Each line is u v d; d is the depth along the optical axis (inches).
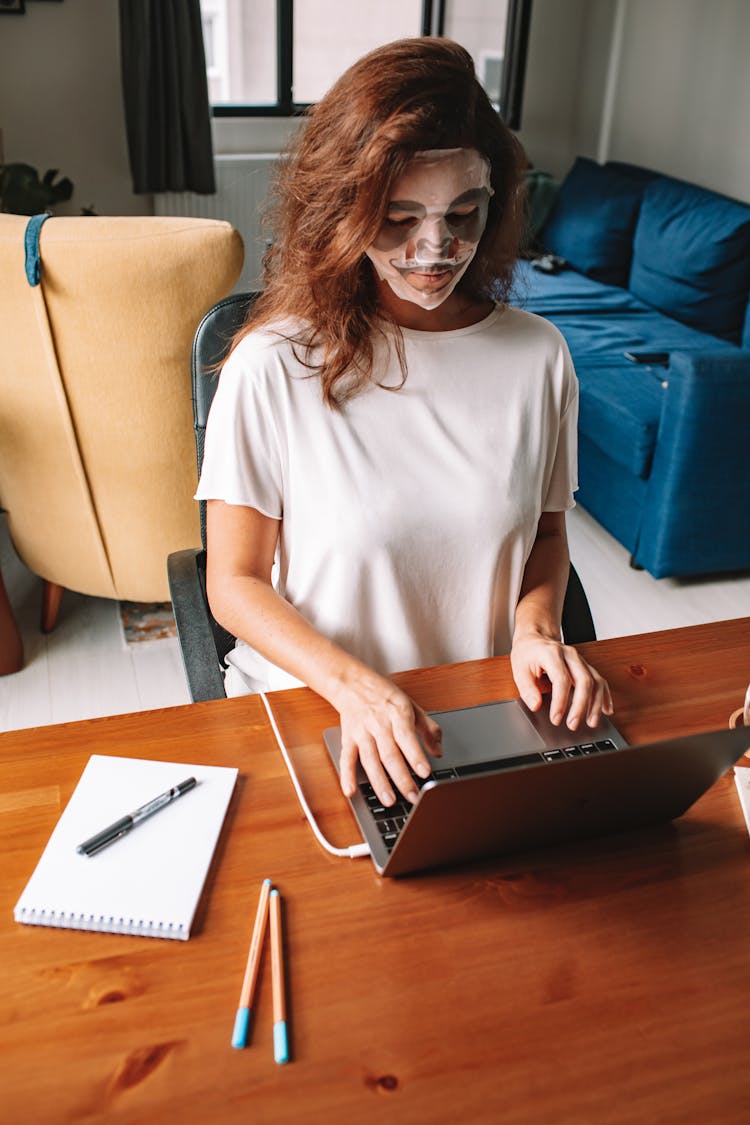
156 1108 23.0
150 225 70.9
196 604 46.4
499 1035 25.3
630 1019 25.9
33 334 72.7
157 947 27.2
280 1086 23.7
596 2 177.3
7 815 31.3
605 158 180.1
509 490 43.4
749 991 27.0
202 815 31.4
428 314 43.6
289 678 43.3
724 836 32.3
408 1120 23.1
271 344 41.2
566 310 139.5
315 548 42.6
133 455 79.0
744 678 40.3
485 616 45.6
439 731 34.2
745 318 125.9
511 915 28.8
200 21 151.9
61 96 161.2
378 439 42.1
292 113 177.9
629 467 104.3
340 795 32.9
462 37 186.2
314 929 28.0
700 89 149.6
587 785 27.8
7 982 25.9
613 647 42.0
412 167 36.8
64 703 83.5
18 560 105.7
